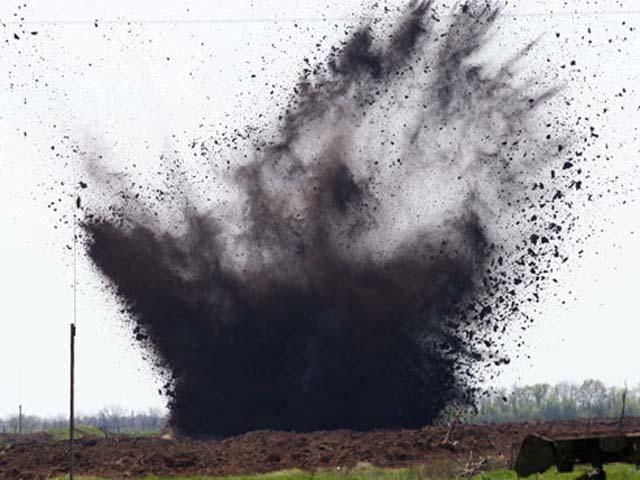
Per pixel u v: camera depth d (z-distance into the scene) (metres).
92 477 62.28
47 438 113.75
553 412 186.50
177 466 67.94
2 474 65.44
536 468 32.03
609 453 31.83
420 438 77.12
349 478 55.06
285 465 65.88
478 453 68.25
